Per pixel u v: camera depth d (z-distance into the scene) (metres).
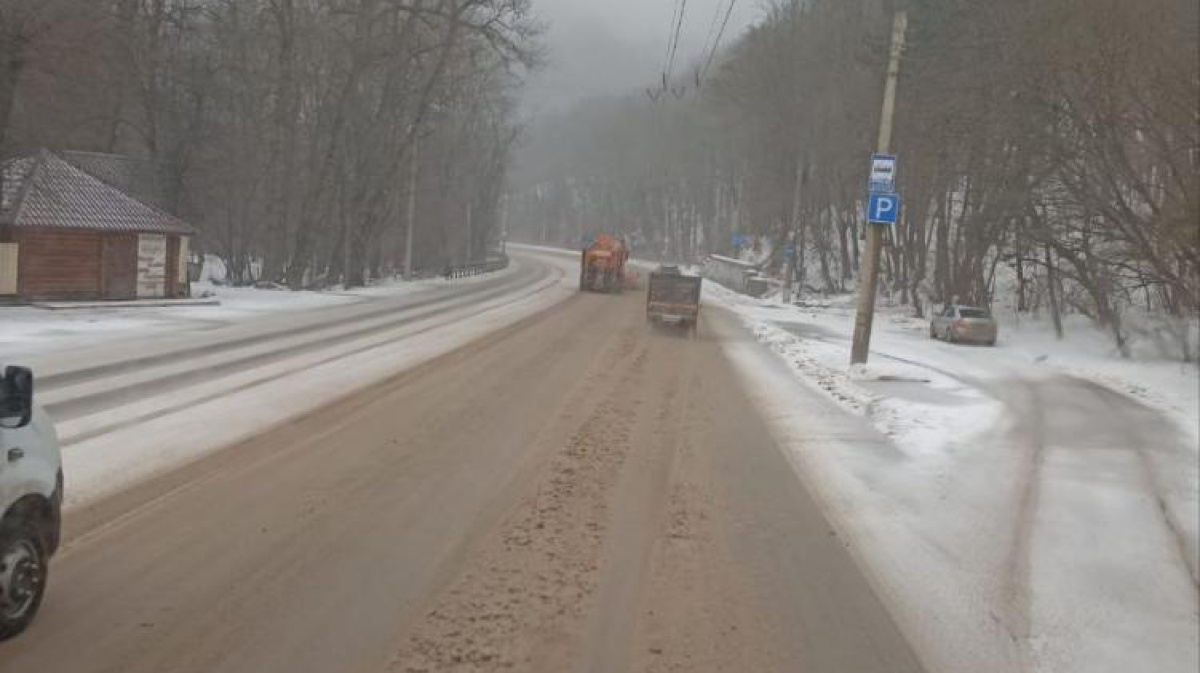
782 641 6.12
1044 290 43.41
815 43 61.09
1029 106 32.78
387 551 7.48
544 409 14.65
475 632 5.99
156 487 8.99
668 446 12.34
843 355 26.55
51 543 5.93
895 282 59.72
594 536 8.16
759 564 7.66
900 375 21.19
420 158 63.44
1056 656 6.21
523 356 21.75
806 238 80.19
